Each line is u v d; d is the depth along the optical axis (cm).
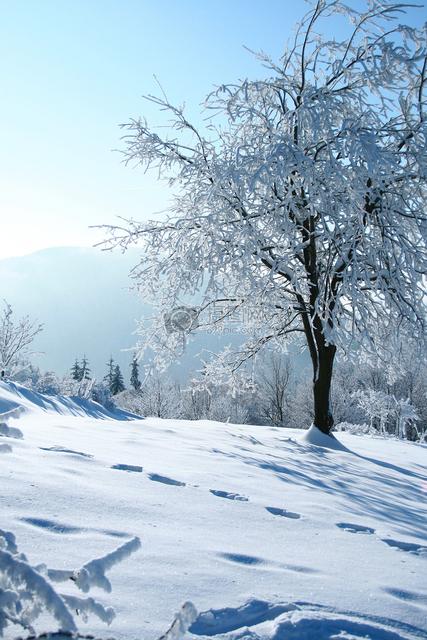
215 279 1119
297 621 214
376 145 1002
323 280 1138
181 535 314
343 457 983
